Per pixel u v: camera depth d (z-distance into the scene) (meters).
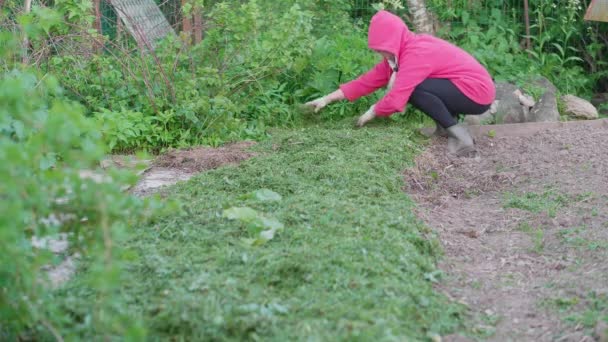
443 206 5.65
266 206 4.89
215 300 3.36
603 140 6.94
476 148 7.05
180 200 5.06
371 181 5.54
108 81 7.29
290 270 3.79
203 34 8.79
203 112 7.20
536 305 3.91
